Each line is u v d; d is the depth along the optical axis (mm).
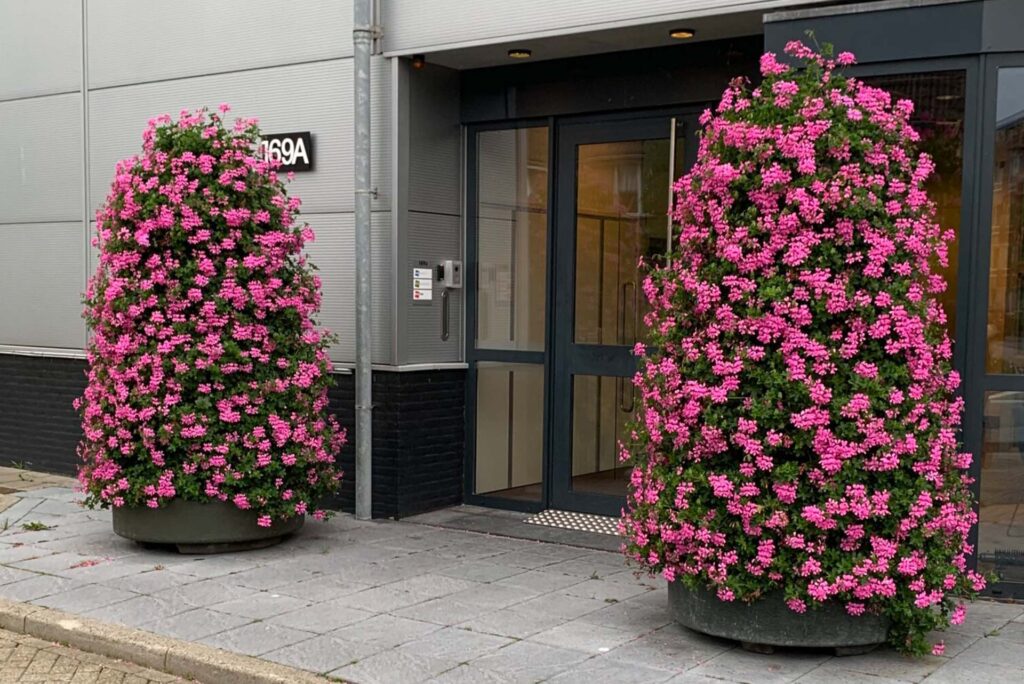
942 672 4730
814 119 4793
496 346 8180
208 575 6309
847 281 4684
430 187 7996
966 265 5730
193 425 6465
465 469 8312
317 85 8062
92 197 9320
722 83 7094
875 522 4719
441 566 6555
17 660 5207
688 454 4898
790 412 4691
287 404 6715
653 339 5117
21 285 9773
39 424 9727
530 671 4754
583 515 7777
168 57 8820
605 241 7672
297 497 6781
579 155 7766
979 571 5789
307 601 5809
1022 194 5719
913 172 4898
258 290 6590
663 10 6570
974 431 5746
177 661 5008
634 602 5820
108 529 7465
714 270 4859
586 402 7781
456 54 7605
